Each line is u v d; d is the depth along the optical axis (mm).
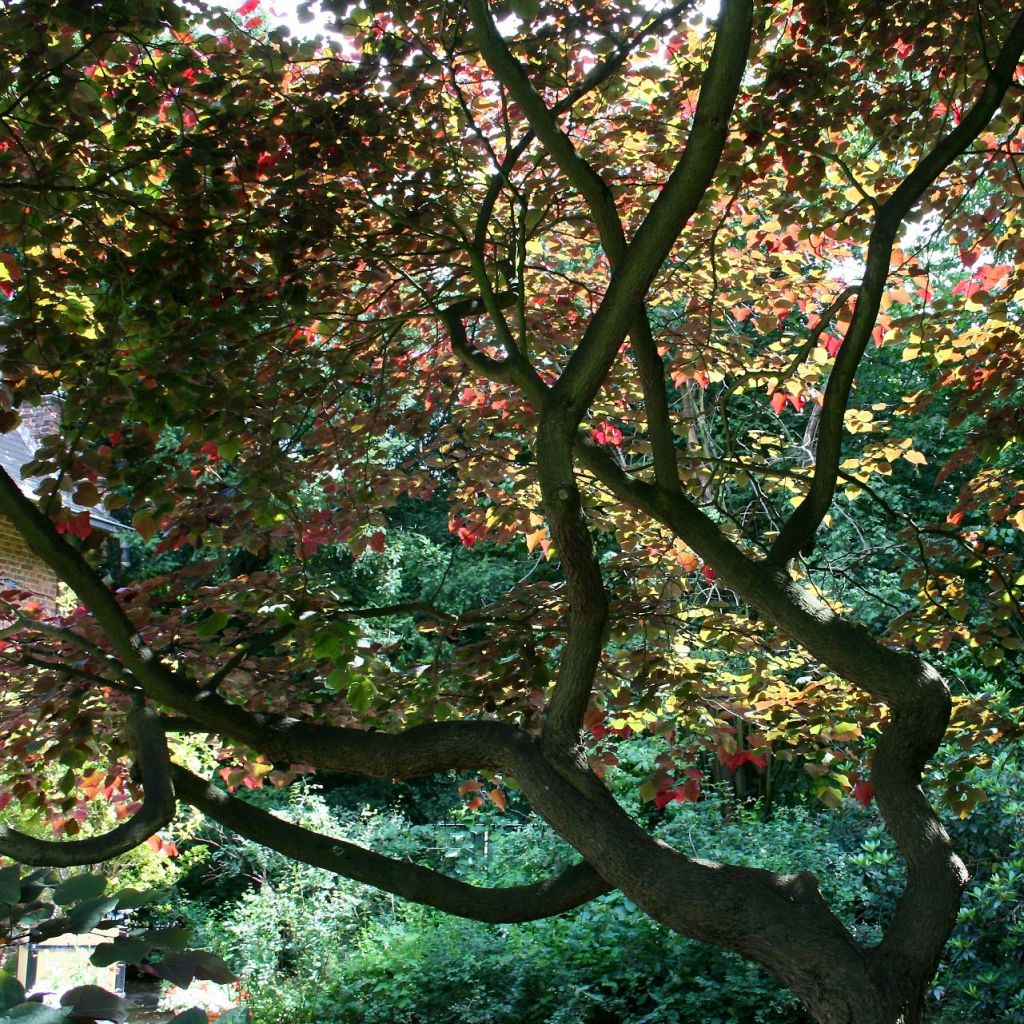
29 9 3588
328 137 4281
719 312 6117
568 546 3383
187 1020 1299
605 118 5395
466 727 3654
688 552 5816
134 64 4230
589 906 9312
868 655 3461
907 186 3691
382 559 15984
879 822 9812
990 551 5297
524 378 4047
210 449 5113
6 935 1416
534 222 4859
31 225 4145
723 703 5391
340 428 5523
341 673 4188
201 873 14570
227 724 3797
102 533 4266
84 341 4152
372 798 17156
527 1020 8922
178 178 3943
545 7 4277
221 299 4395
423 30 4352
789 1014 8234
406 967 9727
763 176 4703
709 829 10234
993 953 8727
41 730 4930
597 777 3441
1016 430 5090
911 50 4953
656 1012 8500
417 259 5012
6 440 11180
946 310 5375
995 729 5109
